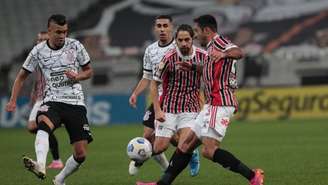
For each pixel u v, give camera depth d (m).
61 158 51.72
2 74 110.81
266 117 94.81
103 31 127.25
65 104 30.53
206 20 28.53
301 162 43.59
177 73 33.09
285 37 118.06
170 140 35.12
